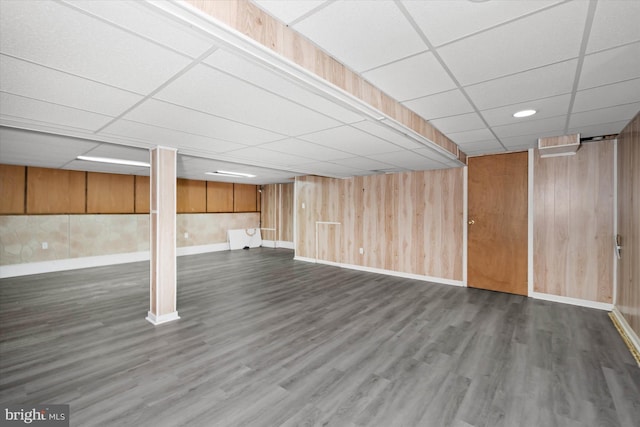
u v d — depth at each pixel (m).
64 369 2.46
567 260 4.18
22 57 1.44
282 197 9.96
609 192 3.86
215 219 9.21
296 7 1.33
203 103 2.10
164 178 3.48
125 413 1.94
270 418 1.91
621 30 1.49
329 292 4.76
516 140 3.87
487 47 1.66
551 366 2.54
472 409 2.00
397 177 5.93
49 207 6.08
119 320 3.54
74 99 2.00
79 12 1.10
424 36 1.55
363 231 6.45
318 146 3.53
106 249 6.88
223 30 1.23
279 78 1.69
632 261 3.08
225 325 3.42
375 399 2.11
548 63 1.84
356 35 1.55
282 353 2.76
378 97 2.23
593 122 3.09
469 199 5.05
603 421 1.89
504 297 4.48
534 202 4.44
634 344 2.84
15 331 3.21
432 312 3.86
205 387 2.23
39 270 5.98
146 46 1.36
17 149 3.78
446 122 3.08
